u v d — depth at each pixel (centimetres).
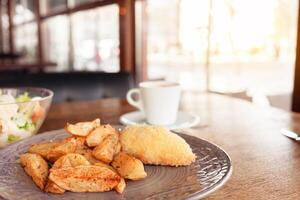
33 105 56
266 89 174
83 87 114
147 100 65
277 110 81
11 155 43
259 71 181
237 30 181
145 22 188
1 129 52
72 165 34
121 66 197
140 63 189
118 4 196
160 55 196
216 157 42
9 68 242
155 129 43
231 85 180
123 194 33
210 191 34
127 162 36
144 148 40
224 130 64
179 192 34
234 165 46
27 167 37
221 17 181
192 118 69
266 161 48
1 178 36
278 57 171
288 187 40
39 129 62
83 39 268
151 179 37
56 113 77
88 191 33
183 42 194
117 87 118
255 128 65
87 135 39
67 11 290
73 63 291
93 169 34
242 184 40
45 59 338
